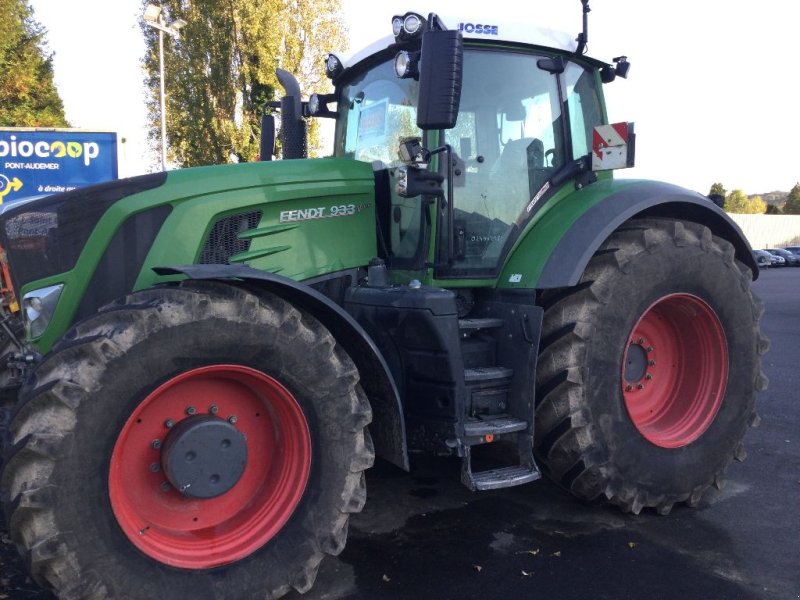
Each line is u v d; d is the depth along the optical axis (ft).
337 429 9.50
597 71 13.87
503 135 12.50
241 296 8.94
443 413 10.83
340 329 10.18
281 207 11.43
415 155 11.05
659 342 13.30
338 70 14.33
